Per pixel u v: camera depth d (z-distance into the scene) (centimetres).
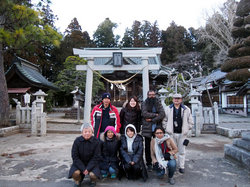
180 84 1416
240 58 998
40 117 721
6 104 785
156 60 1958
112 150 303
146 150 343
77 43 2938
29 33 671
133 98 344
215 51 2820
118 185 280
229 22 2398
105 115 348
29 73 1259
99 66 711
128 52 704
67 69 1727
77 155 276
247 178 301
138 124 348
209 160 398
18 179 299
